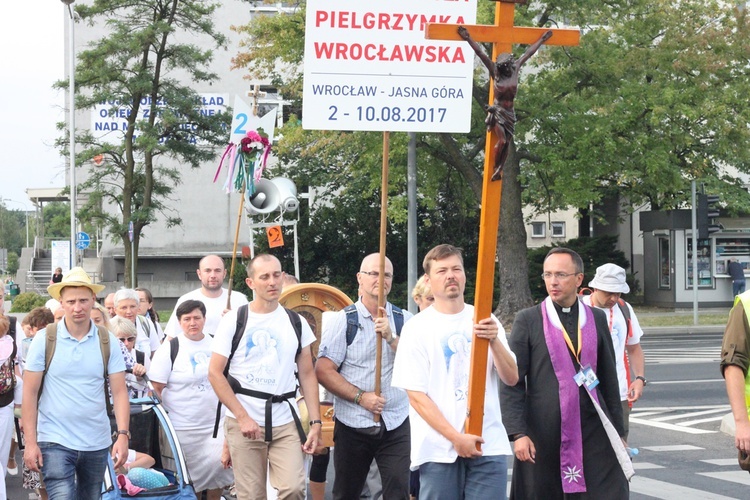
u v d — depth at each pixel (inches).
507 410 246.4
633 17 1328.7
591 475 245.1
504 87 196.9
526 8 1173.7
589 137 1165.7
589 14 1194.6
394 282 1663.4
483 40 200.8
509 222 1238.9
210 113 1667.1
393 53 286.2
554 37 201.3
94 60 1595.7
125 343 368.2
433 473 222.5
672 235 1533.0
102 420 277.9
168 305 1967.3
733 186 1551.4
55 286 279.4
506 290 1244.5
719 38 1280.8
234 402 272.2
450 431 217.3
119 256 2066.9
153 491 301.4
